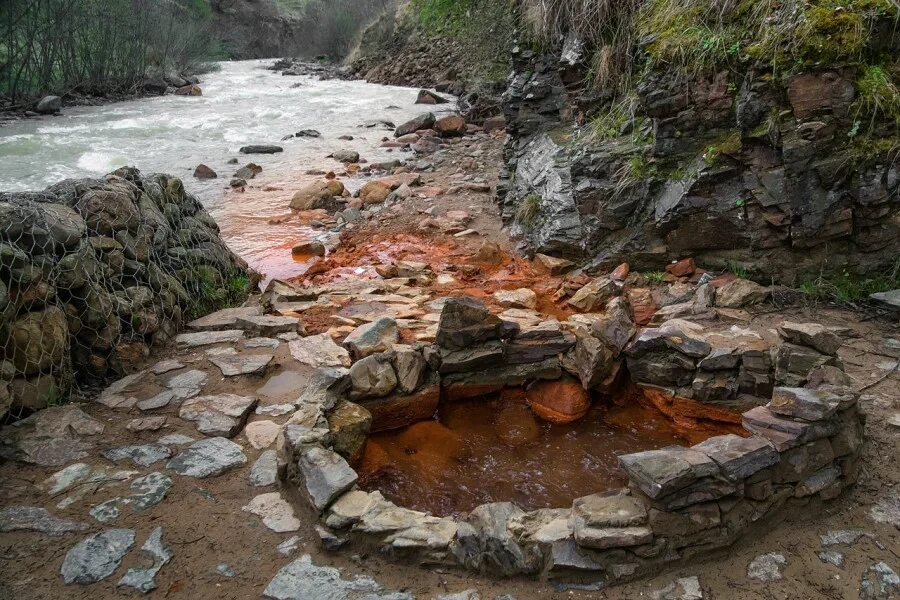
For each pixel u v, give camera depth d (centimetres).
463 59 2109
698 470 295
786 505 321
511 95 879
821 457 325
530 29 856
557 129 837
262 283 700
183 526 322
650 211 625
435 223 834
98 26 2108
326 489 319
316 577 292
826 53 519
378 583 289
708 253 609
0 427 394
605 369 444
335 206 964
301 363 480
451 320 449
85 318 452
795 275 563
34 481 354
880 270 545
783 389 341
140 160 1216
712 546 299
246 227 889
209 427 399
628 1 707
